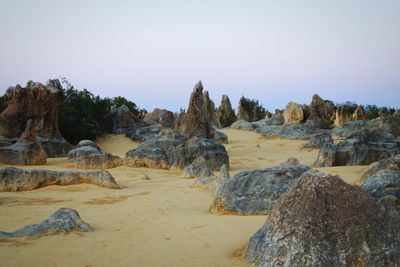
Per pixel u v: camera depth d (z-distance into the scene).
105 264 7.21
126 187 17.81
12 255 7.65
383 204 7.40
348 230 6.63
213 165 25.02
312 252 6.46
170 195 15.64
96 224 10.47
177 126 38.88
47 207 13.15
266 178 12.14
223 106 68.19
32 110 33.41
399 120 42.25
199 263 7.18
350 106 65.44
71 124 39.94
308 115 51.91
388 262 6.43
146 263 7.23
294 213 6.96
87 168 25.05
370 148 25.30
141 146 29.64
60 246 8.24
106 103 48.19
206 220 10.73
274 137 44.88
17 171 16.59
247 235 8.98
